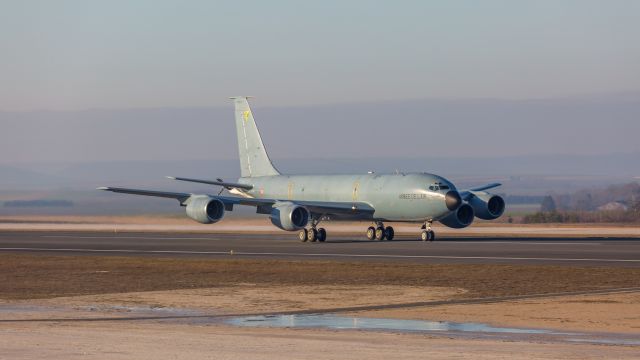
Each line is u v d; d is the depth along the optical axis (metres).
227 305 119.19
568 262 182.00
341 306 117.38
